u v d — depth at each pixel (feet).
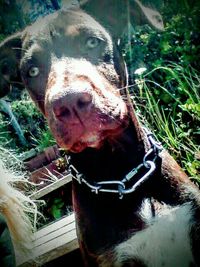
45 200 1.97
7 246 1.10
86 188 1.11
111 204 1.07
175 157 1.67
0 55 1.31
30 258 1.44
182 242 1.05
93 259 1.11
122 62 1.25
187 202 1.07
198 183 1.52
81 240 1.13
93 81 1.03
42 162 2.29
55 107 0.94
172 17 2.09
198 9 2.02
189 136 1.75
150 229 1.05
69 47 1.13
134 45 2.24
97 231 1.08
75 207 1.14
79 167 1.12
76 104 0.94
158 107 2.00
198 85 1.86
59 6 1.56
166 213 1.05
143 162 1.10
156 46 2.24
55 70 1.07
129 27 1.33
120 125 1.04
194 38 2.08
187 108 1.76
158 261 1.06
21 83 1.35
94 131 0.98
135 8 1.33
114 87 1.12
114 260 1.08
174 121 1.78
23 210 1.56
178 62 2.18
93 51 1.15
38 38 1.17
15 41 1.30
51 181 2.09
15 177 1.71
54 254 1.41
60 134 0.98
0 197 1.41
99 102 1.00
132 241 1.06
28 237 1.47
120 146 1.08
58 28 1.15
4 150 2.01
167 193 1.08
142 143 1.13
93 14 1.28
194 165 1.55
